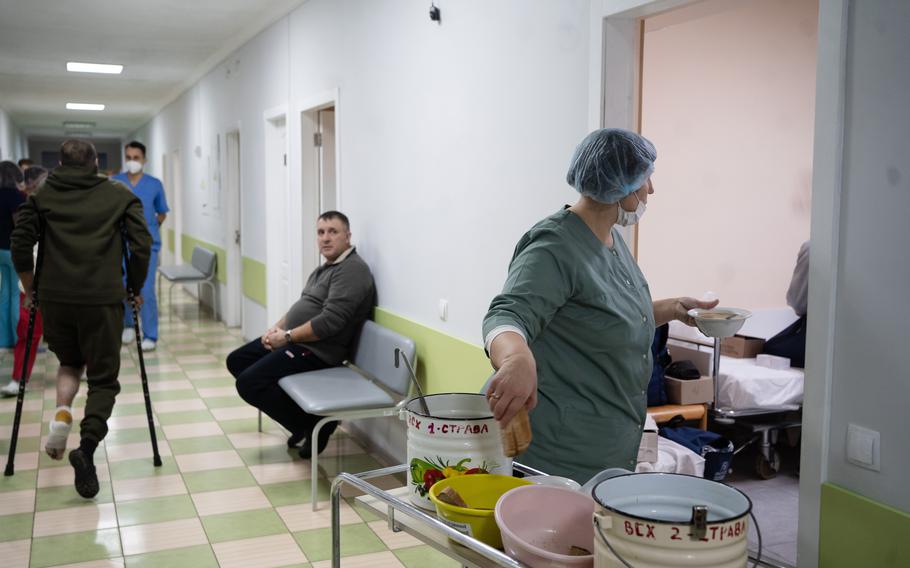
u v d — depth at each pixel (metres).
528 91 2.87
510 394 1.39
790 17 4.38
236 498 3.67
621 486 1.22
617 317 1.82
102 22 6.57
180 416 5.07
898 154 1.60
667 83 4.14
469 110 3.30
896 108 1.60
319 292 4.36
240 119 7.57
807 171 4.48
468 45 3.29
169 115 12.48
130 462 4.16
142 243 3.80
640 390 1.94
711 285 4.33
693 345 3.84
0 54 8.14
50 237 3.67
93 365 3.73
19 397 3.92
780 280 4.51
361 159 4.59
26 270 3.84
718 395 3.83
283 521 3.41
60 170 3.73
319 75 5.27
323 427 4.23
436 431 1.53
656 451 2.88
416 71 3.80
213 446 4.46
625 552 1.09
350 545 3.17
